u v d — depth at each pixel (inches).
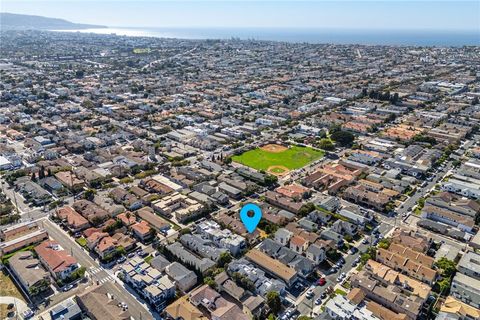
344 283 5447.8
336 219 7111.2
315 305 5039.4
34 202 7716.5
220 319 4574.3
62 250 5935.0
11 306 4950.8
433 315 4849.9
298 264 5620.1
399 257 5708.7
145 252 6186.0
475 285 5246.1
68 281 5438.0
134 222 6860.2
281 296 5206.7
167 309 4808.1
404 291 5142.7
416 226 6968.5
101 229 6643.7
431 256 6043.3
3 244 6146.7
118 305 4955.7
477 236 6515.8
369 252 5979.3
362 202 7711.6
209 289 5152.6
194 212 7229.3
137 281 5255.9
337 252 6072.8
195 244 6195.9
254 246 6368.1
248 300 4980.3
